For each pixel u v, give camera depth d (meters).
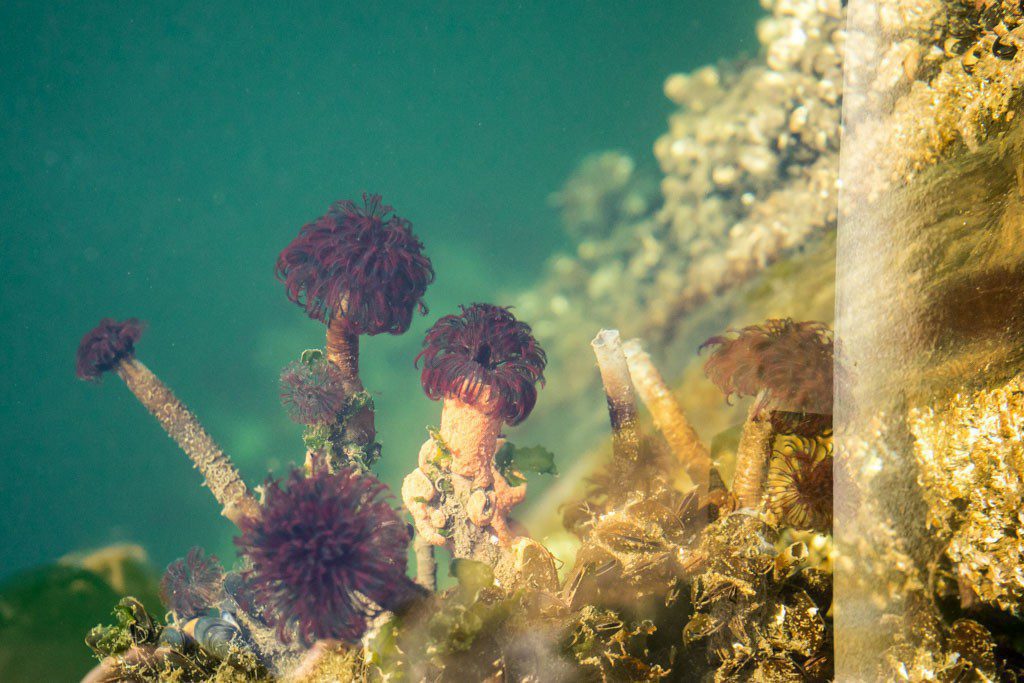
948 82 0.70
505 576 0.66
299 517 0.58
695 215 0.71
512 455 0.69
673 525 0.70
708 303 0.71
